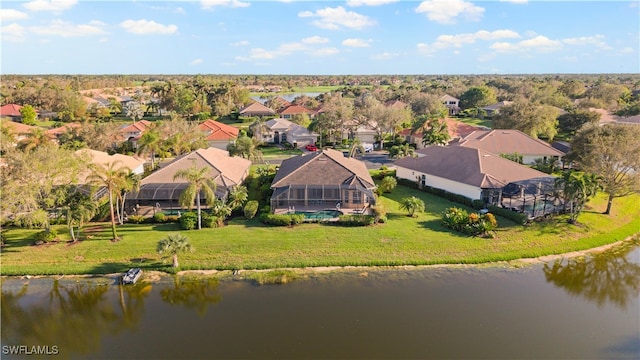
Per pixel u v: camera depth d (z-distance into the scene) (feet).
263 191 174.70
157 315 94.38
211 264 116.88
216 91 486.79
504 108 289.74
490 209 153.69
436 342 83.35
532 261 121.90
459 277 111.86
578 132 190.49
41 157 130.11
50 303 100.73
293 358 78.18
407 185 197.88
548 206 159.43
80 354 81.30
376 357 78.43
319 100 572.92
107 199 168.76
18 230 140.46
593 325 90.48
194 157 177.17
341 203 161.48
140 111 446.19
